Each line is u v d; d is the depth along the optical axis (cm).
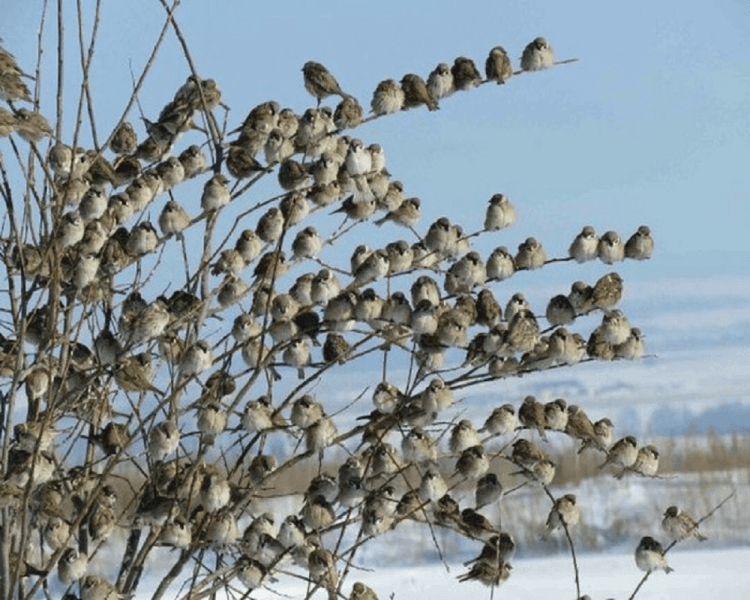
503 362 1153
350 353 1152
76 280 1102
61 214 1028
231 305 1181
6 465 1046
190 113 1209
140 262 1163
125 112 1091
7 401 1072
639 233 1228
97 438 1132
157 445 1081
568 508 1196
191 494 1091
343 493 1123
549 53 1270
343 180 1230
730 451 2880
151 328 1078
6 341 1170
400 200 1262
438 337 1127
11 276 1101
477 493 1212
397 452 1212
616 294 1191
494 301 1173
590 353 1198
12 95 1102
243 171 1207
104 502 1135
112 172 1161
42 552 1130
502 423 1191
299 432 1165
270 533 1118
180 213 1162
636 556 1268
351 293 1156
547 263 1221
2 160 1045
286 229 1077
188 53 1158
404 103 1259
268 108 1220
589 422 1223
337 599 1270
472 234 1230
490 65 1266
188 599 1100
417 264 1209
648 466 1230
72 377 1145
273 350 1104
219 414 1084
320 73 1245
